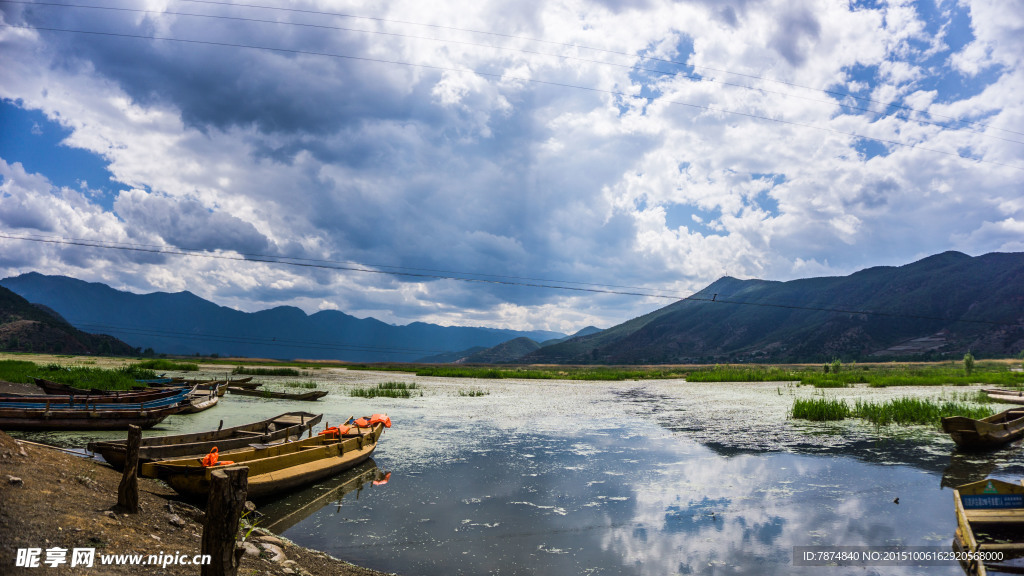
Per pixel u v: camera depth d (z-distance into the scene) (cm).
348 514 1248
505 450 1989
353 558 1002
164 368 6288
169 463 1256
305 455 1452
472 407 3328
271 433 1694
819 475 1652
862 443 2158
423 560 997
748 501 1383
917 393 4325
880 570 972
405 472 1642
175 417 2641
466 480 1562
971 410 2830
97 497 952
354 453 1667
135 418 2123
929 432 2417
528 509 1305
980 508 1069
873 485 1538
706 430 2483
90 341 16725
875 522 1230
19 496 833
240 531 964
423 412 3048
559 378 6869
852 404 3509
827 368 7669
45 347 14788
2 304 16288
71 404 2153
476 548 1060
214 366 8006
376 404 3400
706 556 1034
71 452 1497
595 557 1021
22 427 2008
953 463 1811
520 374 6894
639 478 1606
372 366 10506
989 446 2014
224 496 618
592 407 3412
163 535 853
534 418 2861
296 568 856
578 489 1482
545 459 1845
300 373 6669
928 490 1488
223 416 2706
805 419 2847
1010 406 3184
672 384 5797
